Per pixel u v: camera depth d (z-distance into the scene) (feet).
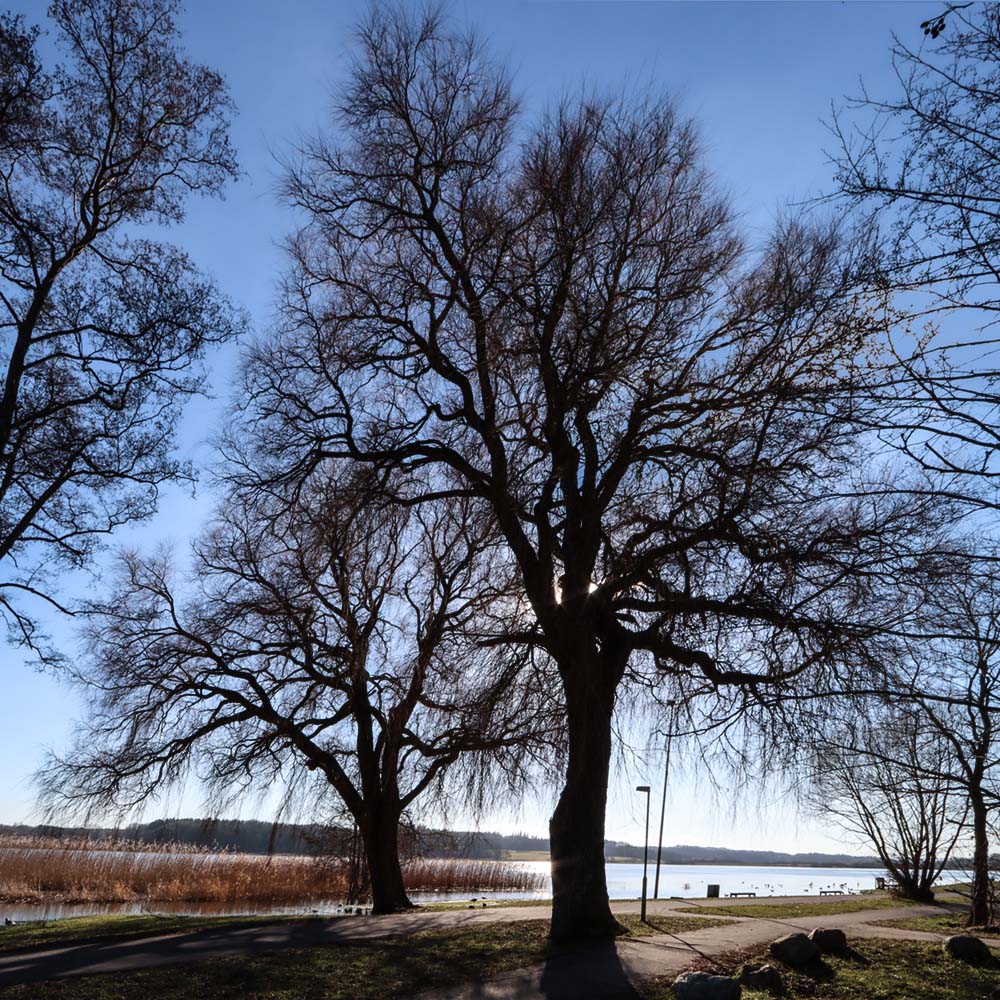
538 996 41.93
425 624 77.36
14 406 58.65
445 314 59.47
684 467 52.49
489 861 165.78
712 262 54.80
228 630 88.69
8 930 70.08
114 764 86.12
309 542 59.00
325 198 62.59
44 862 136.36
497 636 60.70
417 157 61.31
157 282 63.21
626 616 60.13
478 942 56.03
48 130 59.36
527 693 58.13
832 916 84.99
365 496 56.85
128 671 87.30
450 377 61.21
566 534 60.23
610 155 57.00
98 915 88.74
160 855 159.22
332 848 97.86
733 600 49.90
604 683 58.54
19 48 55.62
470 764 66.39
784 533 47.52
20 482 62.49
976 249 22.12
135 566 89.66
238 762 87.61
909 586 39.04
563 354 53.78
